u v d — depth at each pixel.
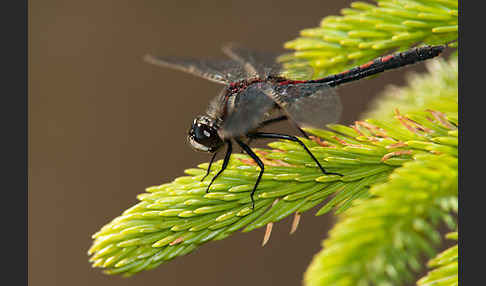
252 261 0.30
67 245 0.30
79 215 0.30
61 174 0.31
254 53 0.22
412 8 0.21
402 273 0.19
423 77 0.22
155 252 0.20
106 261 0.20
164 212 0.20
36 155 0.31
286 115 0.21
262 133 0.22
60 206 0.30
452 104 0.21
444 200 0.19
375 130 0.20
